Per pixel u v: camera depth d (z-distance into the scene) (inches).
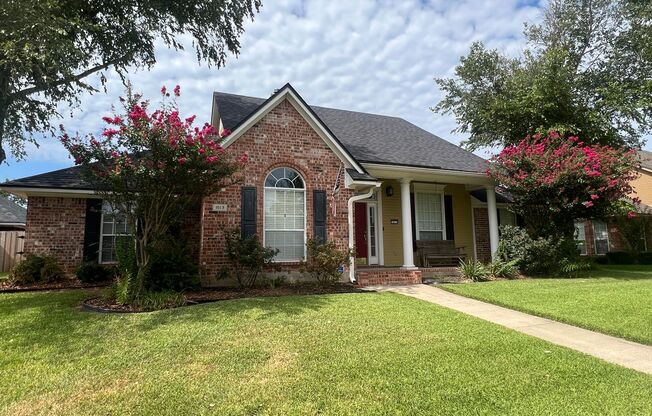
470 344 208.7
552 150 541.0
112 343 206.2
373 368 172.7
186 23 545.3
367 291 385.1
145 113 296.5
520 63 804.0
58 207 468.8
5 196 971.9
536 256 511.8
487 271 492.1
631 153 535.5
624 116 753.6
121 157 289.9
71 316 262.7
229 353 190.4
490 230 571.5
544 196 526.6
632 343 226.1
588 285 420.8
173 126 298.2
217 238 392.2
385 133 623.5
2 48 344.8
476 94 848.3
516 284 426.6
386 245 563.2
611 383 162.7
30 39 349.1
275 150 427.2
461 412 135.2
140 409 137.0
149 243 323.0
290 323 242.1
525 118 729.0
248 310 274.1
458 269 508.4
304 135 442.9
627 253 831.7
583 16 834.2
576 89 783.7
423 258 552.7
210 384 156.4
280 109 435.8
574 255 526.3
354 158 458.0
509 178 531.2
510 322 271.9
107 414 134.6
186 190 314.7
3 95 436.5
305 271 409.7
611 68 820.6
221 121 500.4
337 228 443.8
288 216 428.5
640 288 400.2
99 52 554.3
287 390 150.8
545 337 236.1
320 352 192.2
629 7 775.1
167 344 203.0
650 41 735.7
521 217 625.0
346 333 223.8
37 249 456.4
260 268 392.2
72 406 140.3
